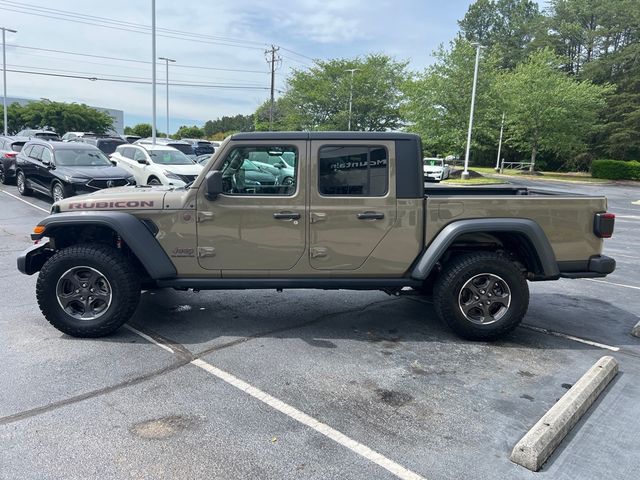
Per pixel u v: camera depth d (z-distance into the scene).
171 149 15.32
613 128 43.66
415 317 5.39
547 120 38.69
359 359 4.25
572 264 4.67
